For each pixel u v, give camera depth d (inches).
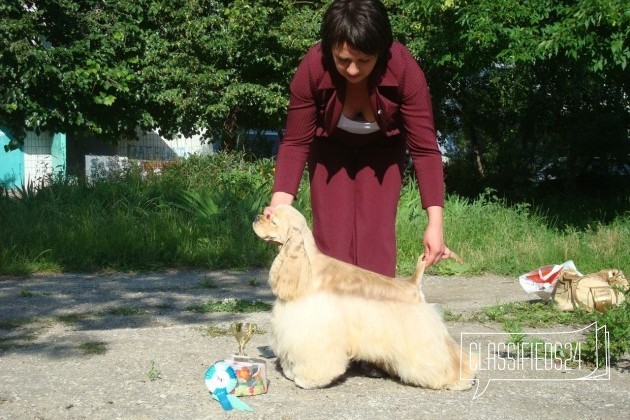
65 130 655.1
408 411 171.6
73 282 369.4
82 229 440.1
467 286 371.2
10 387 188.4
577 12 461.4
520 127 788.0
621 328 221.8
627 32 442.9
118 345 231.8
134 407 173.6
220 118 679.7
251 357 199.8
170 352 223.0
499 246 461.4
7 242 421.4
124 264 413.7
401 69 185.6
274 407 173.2
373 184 205.3
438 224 190.1
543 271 302.0
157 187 525.7
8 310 297.1
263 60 660.1
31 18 602.9
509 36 504.4
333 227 204.7
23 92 603.5
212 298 329.7
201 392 184.7
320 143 204.8
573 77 713.0
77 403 176.4
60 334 250.2
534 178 789.2
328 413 169.5
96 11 671.1
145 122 669.9
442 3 535.8
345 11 172.4
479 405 177.3
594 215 601.6
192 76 657.6
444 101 778.2
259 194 506.6
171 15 673.6
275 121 701.9
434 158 192.5
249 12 642.2
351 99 190.4
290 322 179.9
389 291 182.1
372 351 180.1
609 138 741.9
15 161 908.6
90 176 559.2
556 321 272.2
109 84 622.5
